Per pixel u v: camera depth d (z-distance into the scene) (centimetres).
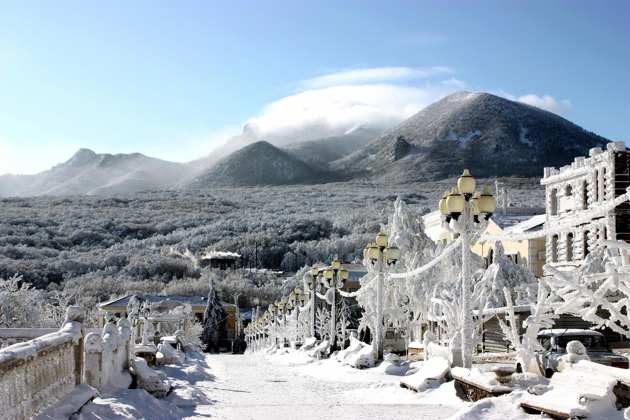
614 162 3475
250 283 10588
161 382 1362
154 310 7356
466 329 1399
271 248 12850
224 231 14000
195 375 2016
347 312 4938
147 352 2103
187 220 15975
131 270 10831
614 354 1539
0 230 13012
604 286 1229
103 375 1202
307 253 12294
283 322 4384
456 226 1390
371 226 13862
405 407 1269
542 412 959
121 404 1098
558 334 1609
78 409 960
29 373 837
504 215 4969
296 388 1698
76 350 1088
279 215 16112
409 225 3338
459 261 2823
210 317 8825
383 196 19875
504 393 1138
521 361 1344
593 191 3672
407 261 3009
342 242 12375
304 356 3017
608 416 882
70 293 7206
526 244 4241
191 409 1270
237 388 1700
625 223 3394
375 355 2244
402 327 3067
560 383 1016
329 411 1226
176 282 10281
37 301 4300
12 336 1563
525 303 2445
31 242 12538
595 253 2731
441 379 1442
